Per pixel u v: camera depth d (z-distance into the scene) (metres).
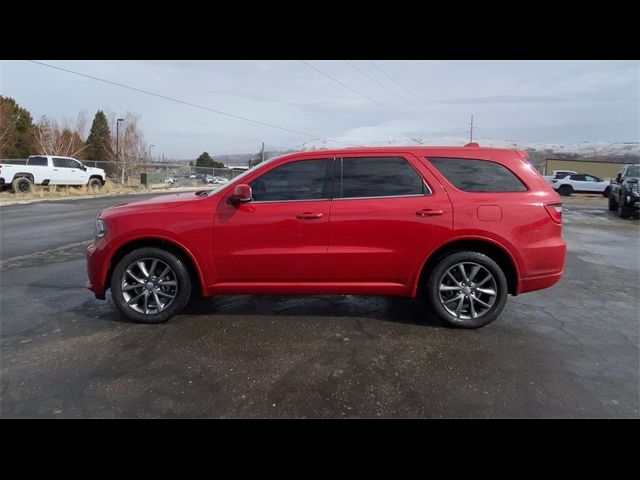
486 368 3.05
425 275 3.80
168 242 3.73
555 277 3.76
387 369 3.01
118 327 3.74
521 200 3.68
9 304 4.36
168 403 2.57
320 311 4.21
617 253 7.66
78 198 18.84
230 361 3.11
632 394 2.72
